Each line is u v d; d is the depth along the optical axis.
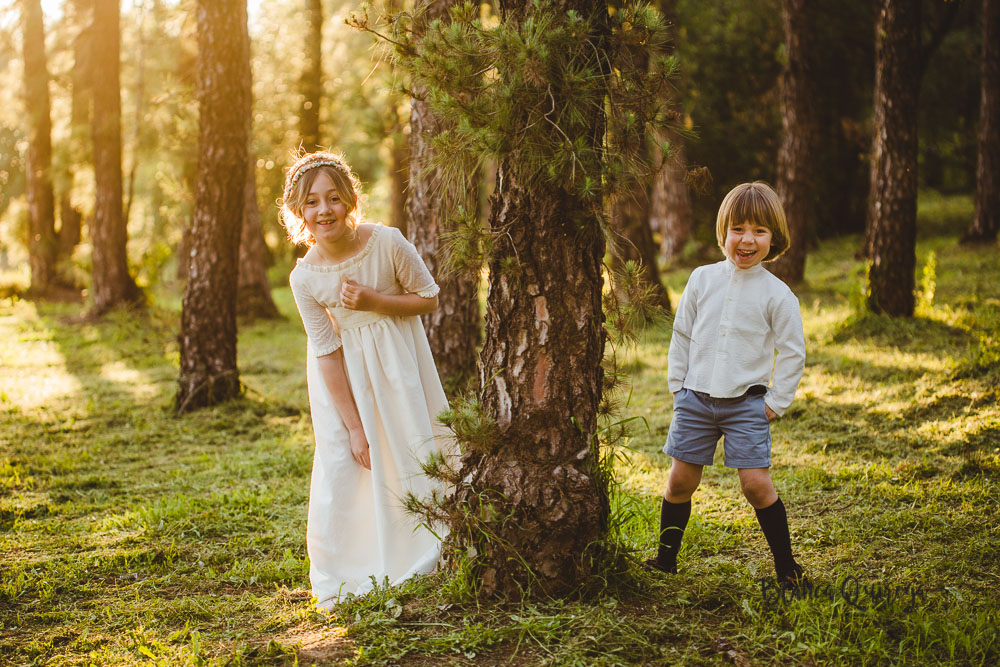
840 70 19.19
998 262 11.55
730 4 19.28
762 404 2.98
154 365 10.35
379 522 3.08
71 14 16.44
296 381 8.88
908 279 8.19
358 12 2.91
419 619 2.71
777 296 2.96
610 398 3.01
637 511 3.66
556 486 2.75
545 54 2.52
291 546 3.83
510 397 2.80
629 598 2.81
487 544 2.76
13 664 2.65
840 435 5.18
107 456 5.89
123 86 16.88
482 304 8.38
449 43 2.67
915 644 2.46
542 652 2.46
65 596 3.26
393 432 3.12
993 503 3.77
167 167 13.45
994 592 2.89
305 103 14.02
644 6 2.71
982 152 13.44
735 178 19.67
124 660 2.63
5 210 22.55
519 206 2.77
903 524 3.61
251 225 14.41
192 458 5.77
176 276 20.27
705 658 2.42
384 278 3.11
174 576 3.45
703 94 19.00
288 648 2.62
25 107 19.94
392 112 13.69
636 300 2.79
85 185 17.06
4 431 6.70
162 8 13.17
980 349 6.32
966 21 18.77
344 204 3.02
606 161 2.66
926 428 5.01
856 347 7.56
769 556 3.36
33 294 18.16
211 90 7.43
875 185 8.28
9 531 4.17
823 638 2.50
